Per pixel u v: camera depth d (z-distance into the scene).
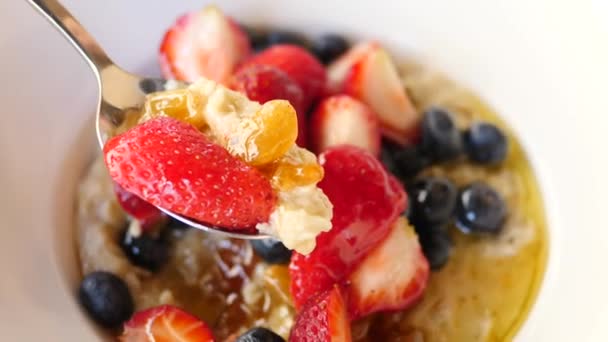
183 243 0.34
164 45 0.36
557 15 0.36
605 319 0.31
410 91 0.37
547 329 0.32
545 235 0.34
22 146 0.33
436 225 0.34
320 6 0.38
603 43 0.35
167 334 0.31
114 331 0.32
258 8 0.38
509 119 0.36
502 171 0.36
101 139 0.31
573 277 0.33
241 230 0.29
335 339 0.30
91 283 0.32
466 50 0.37
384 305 0.32
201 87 0.29
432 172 0.35
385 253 0.32
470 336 0.32
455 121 0.36
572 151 0.35
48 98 0.34
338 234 0.31
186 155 0.28
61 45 0.34
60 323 0.31
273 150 0.28
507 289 0.33
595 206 0.33
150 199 0.28
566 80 0.35
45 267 0.32
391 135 0.36
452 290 0.33
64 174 0.34
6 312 0.30
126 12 0.36
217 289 0.33
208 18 0.36
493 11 0.37
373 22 0.38
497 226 0.34
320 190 0.29
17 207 0.32
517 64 0.36
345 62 0.37
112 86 0.31
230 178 0.27
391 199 0.31
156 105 0.30
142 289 0.33
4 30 0.34
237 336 0.32
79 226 0.34
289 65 0.35
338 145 0.32
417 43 0.38
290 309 0.32
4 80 0.33
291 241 0.28
